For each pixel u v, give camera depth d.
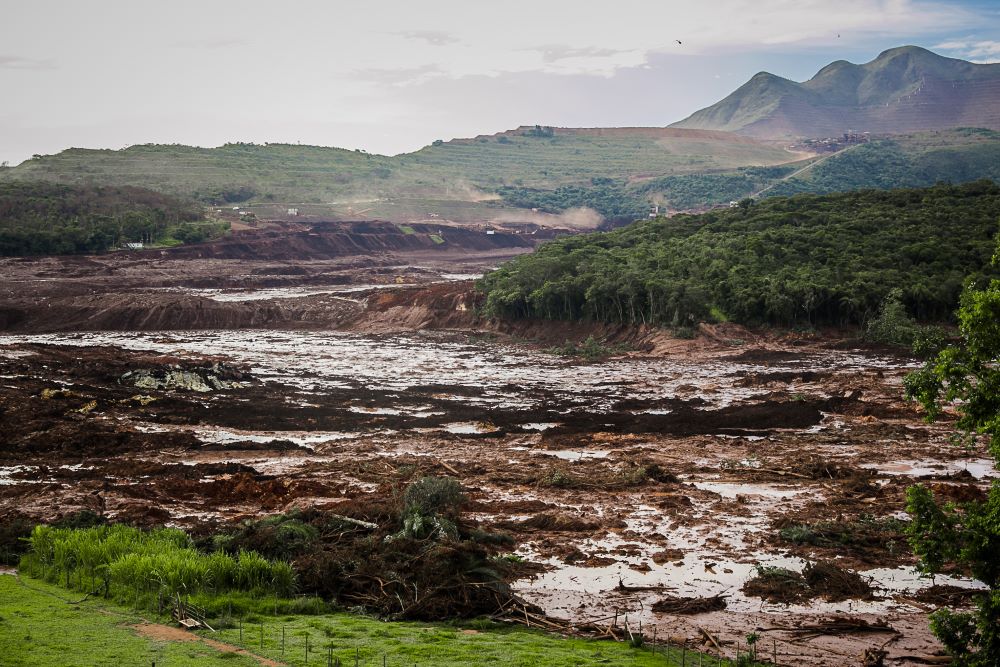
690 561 32.78
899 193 156.50
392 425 61.91
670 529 36.75
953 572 31.27
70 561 29.11
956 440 22.23
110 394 68.44
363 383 80.50
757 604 28.66
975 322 20.83
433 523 33.31
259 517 37.97
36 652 20.48
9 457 50.41
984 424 20.73
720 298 106.25
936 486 41.72
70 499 40.75
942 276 107.25
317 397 72.50
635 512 39.41
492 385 80.19
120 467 47.81
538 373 87.62
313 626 24.81
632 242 150.88
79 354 88.12
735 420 61.25
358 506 36.94
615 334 107.25
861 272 109.12
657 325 105.50
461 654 22.36
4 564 31.50
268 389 75.75
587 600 29.03
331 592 28.59
